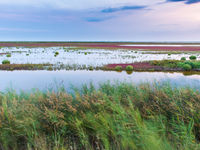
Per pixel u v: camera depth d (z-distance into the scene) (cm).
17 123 284
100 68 1480
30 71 1325
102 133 266
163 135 255
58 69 1435
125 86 483
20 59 2148
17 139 273
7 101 379
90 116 306
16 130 275
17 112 316
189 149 219
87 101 350
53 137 263
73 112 317
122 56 2653
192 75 1181
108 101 351
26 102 354
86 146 250
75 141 271
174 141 248
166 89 402
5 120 288
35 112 313
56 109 314
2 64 1588
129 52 3575
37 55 2739
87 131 288
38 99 364
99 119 292
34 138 265
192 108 299
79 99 357
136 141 242
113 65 1667
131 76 1134
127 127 266
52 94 375
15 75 1145
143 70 1423
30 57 2408
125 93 436
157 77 1095
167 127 286
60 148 246
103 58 2347
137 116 286
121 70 1426
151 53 3322
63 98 359
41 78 1033
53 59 2184
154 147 223
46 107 313
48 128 284
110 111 342
